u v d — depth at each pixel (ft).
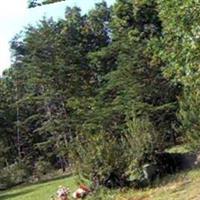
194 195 50.78
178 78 41.45
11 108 230.48
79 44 196.85
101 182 62.95
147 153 65.77
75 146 66.90
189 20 35.94
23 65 213.66
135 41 130.41
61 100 185.88
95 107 139.85
